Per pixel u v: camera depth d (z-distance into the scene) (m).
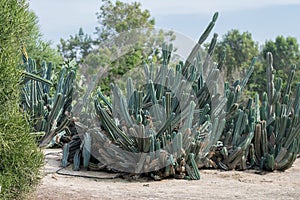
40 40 12.93
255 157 7.90
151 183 6.52
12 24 4.09
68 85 8.73
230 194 5.80
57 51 13.98
